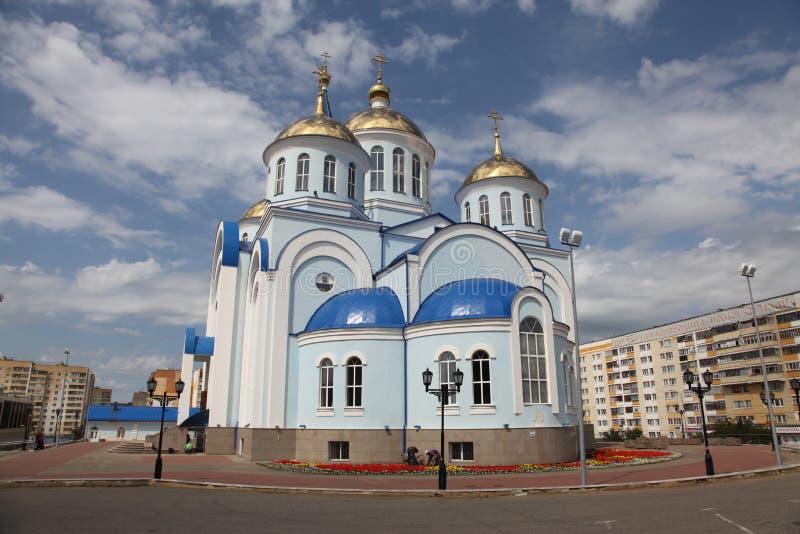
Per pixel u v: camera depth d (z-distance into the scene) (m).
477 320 24.11
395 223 36.69
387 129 37.84
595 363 90.75
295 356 27.64
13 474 20.67
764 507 13.01
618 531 10.71
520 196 38.97
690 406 71.81
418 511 13.41
